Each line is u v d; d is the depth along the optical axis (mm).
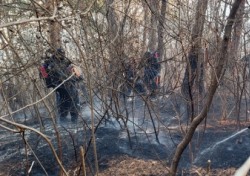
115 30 4258
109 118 5195
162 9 3809
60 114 5426
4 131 5574
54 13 2074
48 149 4594
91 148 4555
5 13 3672
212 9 3654
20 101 5652
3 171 4145
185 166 3959
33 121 5809
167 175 3760
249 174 3232
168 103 5551
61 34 3705
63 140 4766
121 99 5664
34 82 3053
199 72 3979
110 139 4758
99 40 3811
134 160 4188
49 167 4160
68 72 4211
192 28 3711
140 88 5047
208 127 5117
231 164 3965
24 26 3547
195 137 4727
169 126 5172
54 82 4672
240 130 4926
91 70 4281
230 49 4379
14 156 4551
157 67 4820
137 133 5012
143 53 4523
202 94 4422
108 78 4297
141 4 4434
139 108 5738
